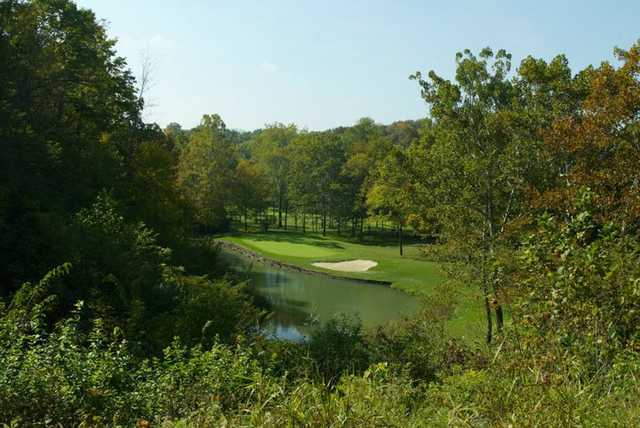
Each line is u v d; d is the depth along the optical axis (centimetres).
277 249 5712
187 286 1806
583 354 597
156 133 3847
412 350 1252
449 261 2039
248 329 1516
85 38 2905
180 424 510
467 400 534
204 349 1308
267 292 3484
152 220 2948
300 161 7681
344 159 7975
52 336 743
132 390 712
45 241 1611
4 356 675
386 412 482
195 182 6469
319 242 6544
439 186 2206
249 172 7700
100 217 2064
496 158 2066
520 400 464
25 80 2294
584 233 685
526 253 720
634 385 515
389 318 2777
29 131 2005
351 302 3241
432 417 493
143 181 3219
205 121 6944
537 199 1788
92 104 3039
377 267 4556
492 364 600
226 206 7256
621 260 631
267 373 814
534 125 2048
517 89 2177
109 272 1650
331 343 1257
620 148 1656
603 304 626
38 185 2030
